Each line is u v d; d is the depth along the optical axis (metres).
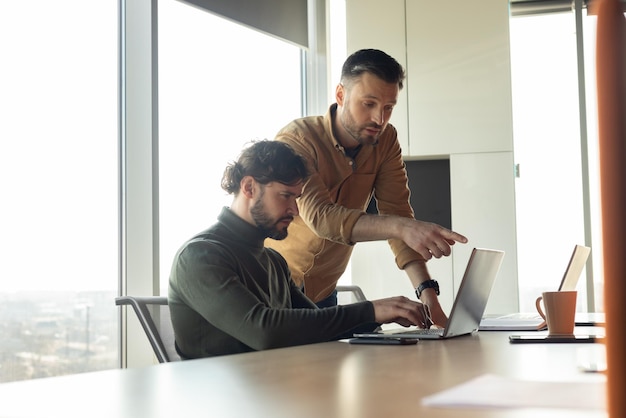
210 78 3.70
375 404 0.62
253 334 1.64
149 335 1.79
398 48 4.43
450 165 4.36
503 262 4.25
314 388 0.75
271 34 4.16
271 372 0.92
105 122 3.11
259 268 1.96
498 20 4.32
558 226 4.49
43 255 2.84
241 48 3.96
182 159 3.48
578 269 2.38
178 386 0.79
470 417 0.53
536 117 4.55
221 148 3.74
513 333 1.83
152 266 3.22
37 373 2.82
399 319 1.70
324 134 2.55
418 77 4.39
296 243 2.59
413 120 4.38
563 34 4.57
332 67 4.71
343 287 3.05
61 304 2.90
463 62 4.35
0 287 2.69
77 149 2.99
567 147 4.52
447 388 0.73
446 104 4.36
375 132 2.51
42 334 2.83
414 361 1.07
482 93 4.32
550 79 4.56
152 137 3.26
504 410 0.55
